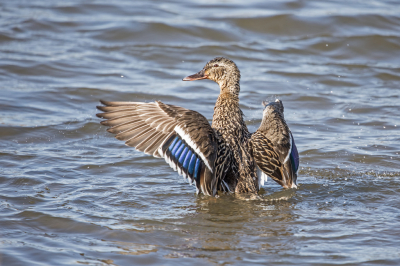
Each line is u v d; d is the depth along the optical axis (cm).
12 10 2264
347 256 707
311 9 2330
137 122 854
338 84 1697
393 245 740
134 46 1959
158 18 2192
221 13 2267
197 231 791
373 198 932
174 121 854
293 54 1948
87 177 1024
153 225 812
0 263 681
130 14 2248
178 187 988
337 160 1132
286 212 866
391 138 1265
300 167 1097
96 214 851
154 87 1620
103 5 2338
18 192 933
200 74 1010
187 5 2402
